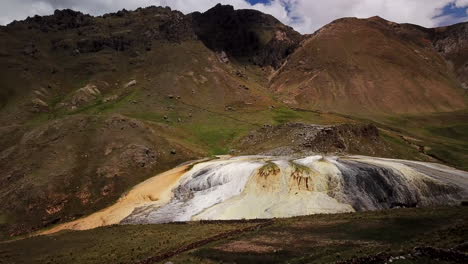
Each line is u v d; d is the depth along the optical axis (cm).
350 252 4453
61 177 9825
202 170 8769
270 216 6900
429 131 19875
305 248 4906
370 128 12075
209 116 16450
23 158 10756
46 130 12169
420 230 5219
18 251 6338
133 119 12900
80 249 6047
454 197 7575
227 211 7162
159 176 9744
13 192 9394
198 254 4994
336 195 7281
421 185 7675
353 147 10794
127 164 10512
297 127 11875
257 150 11069
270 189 7506
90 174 10088
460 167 12100
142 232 6625
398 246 4478
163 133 13138
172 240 5881
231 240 5541
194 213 7388
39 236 7462
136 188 9375
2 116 17500
